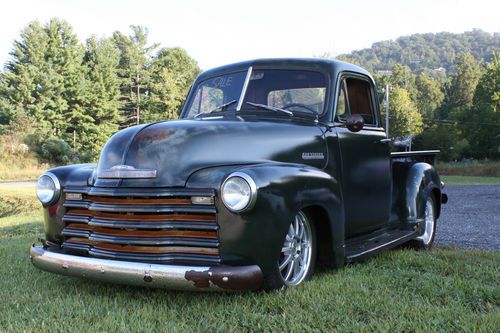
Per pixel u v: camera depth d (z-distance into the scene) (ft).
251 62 15.75
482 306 11.39
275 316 10.44
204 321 10.36
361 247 15.15
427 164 20.17
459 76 322.34
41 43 185.47
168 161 11.37
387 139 17.39
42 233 25.44
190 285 10.32
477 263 15.76
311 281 12.66
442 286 12.67
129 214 11.25
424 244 19.25
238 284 10.43
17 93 177.37
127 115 224.53
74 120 192.54
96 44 211.00
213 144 11.87
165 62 235.81
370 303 11.17
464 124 205.77
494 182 90.79
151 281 10.55
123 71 219.00
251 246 10.78
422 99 341.00
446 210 37.04
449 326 9.90
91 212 12.01
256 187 10.68
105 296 12.16
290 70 15.23
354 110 16.05
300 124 13.98
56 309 11.21
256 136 12.57
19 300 12.07
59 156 149.59
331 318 10.29
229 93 15.48
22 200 64.69
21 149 143.54
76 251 12.22
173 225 10.90
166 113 219.41
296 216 12.37
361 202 15.65
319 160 13.83
